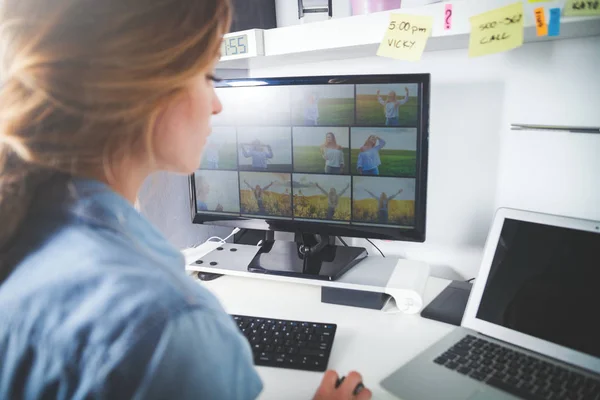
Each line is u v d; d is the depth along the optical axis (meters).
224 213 1.04
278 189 0.97
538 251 0.72
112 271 0.30
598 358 0.62
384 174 0.88
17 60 0.32
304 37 0.87
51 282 0.30
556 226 0.71
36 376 0.29
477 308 0.76
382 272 0.93
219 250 1.11
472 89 0.92
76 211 0.34
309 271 0.92
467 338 0.73
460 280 1.03
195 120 0.40
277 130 0.94
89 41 0.31
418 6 0.74
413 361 0.67
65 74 0.31
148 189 1.06
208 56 0.36
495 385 0.61
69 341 0.28
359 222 0.92
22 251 0.33
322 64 1.12
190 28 0.34
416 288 0.84
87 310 0.29
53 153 0.34
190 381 0.30
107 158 0.35
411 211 0.87
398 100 0.83
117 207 0.36
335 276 0.89
